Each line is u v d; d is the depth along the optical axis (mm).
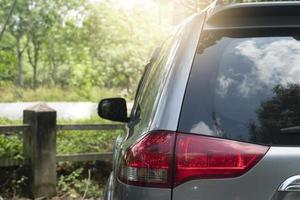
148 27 21359
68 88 28406
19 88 28172
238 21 3248
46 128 8859
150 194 2928
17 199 8656
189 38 3240
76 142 9750
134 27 21797
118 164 3445
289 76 3092
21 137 9039
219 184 2861
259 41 3201
